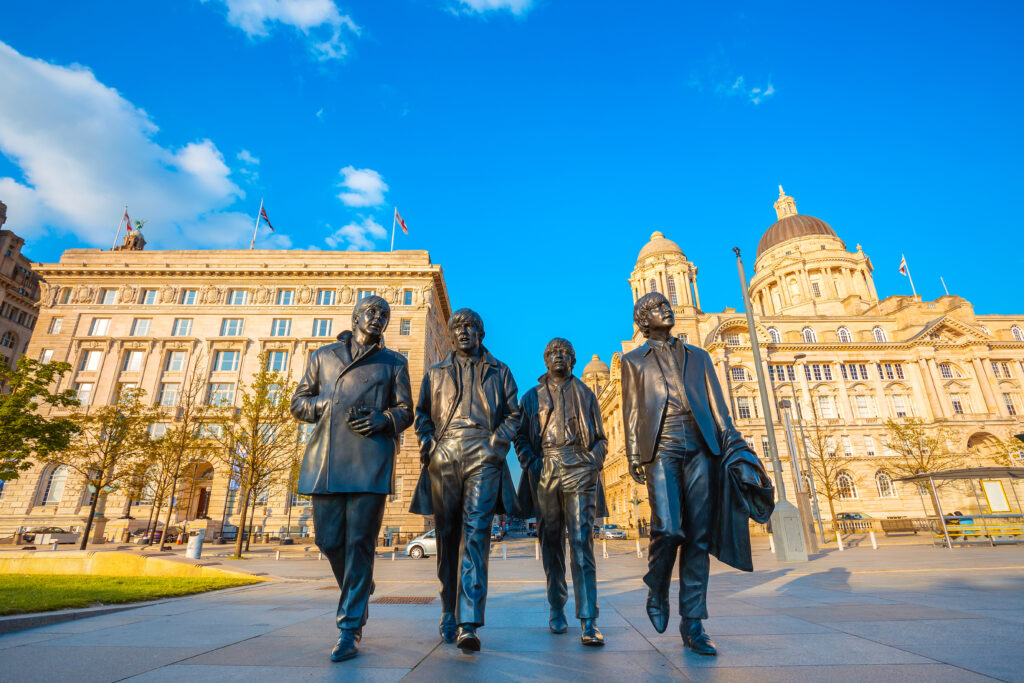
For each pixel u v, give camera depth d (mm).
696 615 3588
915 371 55312
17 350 60062
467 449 4012
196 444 32594
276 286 46625
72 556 11383
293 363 43469
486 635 4297
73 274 46312
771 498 3631
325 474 3738
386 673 3039
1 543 35000
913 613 5000
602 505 4406
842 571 10664
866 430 52375
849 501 49656
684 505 3850
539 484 4480
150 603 6672
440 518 4078
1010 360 56594
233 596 7777
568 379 4715
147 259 47938
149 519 39500
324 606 6359
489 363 4367
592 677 2918
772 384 53625
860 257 74500
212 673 3059
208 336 44656
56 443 23703
